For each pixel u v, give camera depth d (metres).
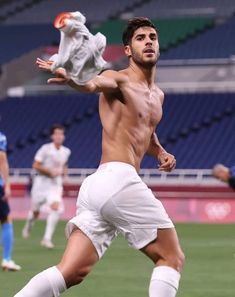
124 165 9.86
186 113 49.81
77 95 53.97
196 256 23.00
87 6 63.81
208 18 59.81
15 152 49.41
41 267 20.14
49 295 9.59
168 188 40.94
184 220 39.28
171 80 54.91
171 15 60.84
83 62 8.55
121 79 9.86
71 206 40.62
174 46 57.69
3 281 17.31
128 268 19.92
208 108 49.94
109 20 61.22
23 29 62.16
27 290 9.55
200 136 47.72
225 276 18.36
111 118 9.99
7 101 54.53
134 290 15.95
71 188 41.75
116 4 63.28
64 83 8.70
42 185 26.27
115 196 9.70
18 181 45.09
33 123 52.00
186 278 17.94
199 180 42.56
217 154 46.06
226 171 10.37
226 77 54.03
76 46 8.47
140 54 10.07
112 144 9.98
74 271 9.68
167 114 49.94
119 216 9.77
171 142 47.78
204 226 35.75
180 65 53.72
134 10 62.28
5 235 19.34
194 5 61.09
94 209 9.80
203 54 54.38
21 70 56.72
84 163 47.53
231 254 23.62
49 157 26.20
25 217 41.38
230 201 38.81
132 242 9.91
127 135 9.96
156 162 44.94
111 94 9.99
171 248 9.85
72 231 9.96
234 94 50.91
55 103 53.44
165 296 9.70
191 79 54.59
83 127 50.75
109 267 20.11
